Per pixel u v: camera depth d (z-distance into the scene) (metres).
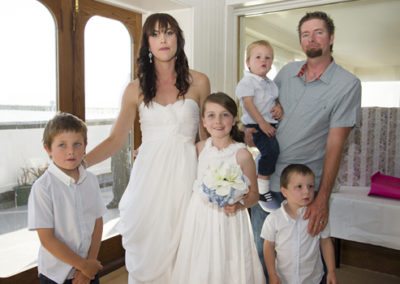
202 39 3.16
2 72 2.21
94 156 1.71
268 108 2.04
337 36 3.15
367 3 2.99
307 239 1.79
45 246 1.42
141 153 1.67
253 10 3.45
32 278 2.35
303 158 1.92
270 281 1.84
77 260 1.45
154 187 1.60
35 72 2.37
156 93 1.69
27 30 2.30
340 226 2.80
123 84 3.00
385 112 2.98
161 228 1.60
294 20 3.29
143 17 3.14
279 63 3.40
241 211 1.57
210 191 1.44
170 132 1.63
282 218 1.81
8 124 2.26
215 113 1.58
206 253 1.51
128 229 1.64
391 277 2.98
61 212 1.46
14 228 2.34
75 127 1.47
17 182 2.34
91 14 2.67
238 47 3.60
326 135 1.89
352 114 1.76
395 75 2.96
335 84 1.78
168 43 1.59
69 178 1.49
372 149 3.04
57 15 2.43
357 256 3.16
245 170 1.59
